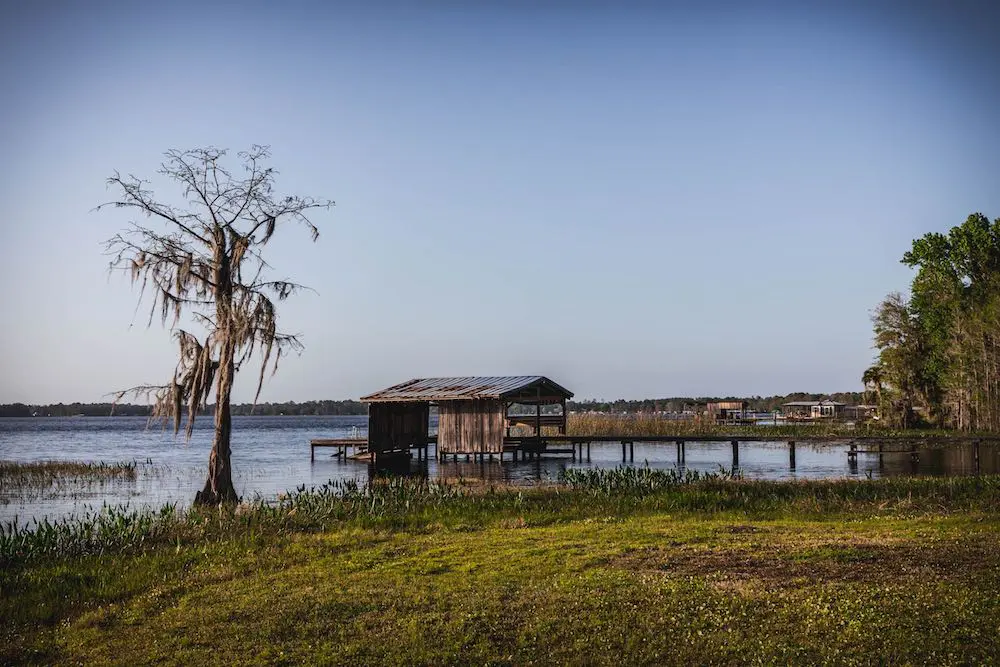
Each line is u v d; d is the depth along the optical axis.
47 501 30.50
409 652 9.53
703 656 9.07
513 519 19.47
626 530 17.02
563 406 49.34
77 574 14.66
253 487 34.97
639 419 70.00
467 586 12.32
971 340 64.06
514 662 9.19
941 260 72.56
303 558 15.31
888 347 72.56
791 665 8.70
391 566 14.14
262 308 24.67
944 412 70.19
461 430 43.06
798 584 11.68
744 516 19.69
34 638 10.95
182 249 25.03
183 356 24.75
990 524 16.83
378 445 42.41
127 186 24.06
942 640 9.17
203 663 9.55
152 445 81.00
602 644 9.57
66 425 190.38
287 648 9.93
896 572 12.12
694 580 12.02
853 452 40.91
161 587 13.34
